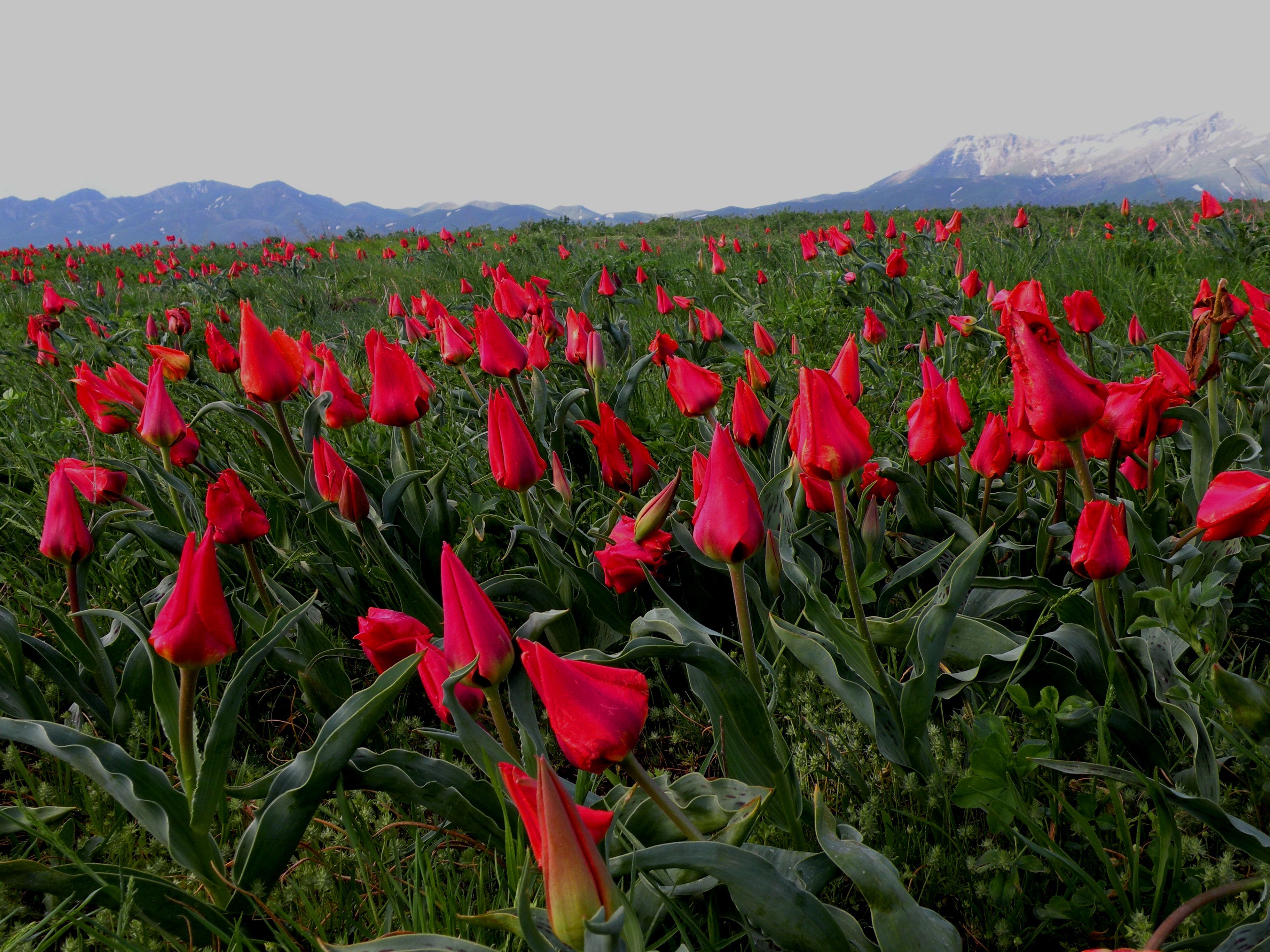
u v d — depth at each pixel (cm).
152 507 295
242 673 156
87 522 354
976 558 161
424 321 606
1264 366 349
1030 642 209
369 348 278
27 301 1254
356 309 1062
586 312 613
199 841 154
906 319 620
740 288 824
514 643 162
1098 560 170
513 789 109
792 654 218
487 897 172
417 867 158
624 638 254
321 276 1320
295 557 263
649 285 934
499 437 238
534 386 376
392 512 267
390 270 1428
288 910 167
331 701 221
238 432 411
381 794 187
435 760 164
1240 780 177
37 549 331
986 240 982
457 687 163
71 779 217
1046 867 159
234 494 226
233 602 269
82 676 239
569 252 1371
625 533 231
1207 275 721
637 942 100
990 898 154
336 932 165
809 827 173
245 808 201
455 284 1212
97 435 428
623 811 150
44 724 155
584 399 441
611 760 126
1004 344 499
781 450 288
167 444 270
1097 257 790
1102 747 161
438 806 162
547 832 99
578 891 99
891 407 423
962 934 165
